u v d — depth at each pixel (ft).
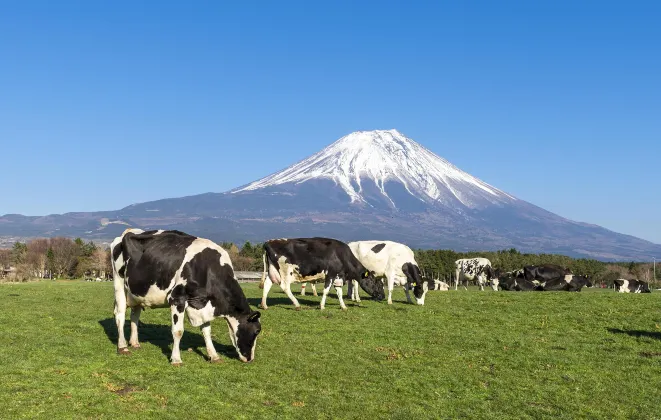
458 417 36.09
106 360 44.45
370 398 38.60
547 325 63.87
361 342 53.57
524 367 46.52
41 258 400.88
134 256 45.62
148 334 55.06
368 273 75.82
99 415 33.17
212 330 57.88
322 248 73.87
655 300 83.56
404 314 71.31
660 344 54.54
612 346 53.72
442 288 136.05
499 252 410.93
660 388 41.63
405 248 84.84
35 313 65.57
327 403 37.32
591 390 41.04
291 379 41.96
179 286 44.32
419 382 42.19
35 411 33.04
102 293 94.43
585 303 80.48
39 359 43.47
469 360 48.24
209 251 45.65
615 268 391.45
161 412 34.12
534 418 36.01
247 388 39.50
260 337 54.75
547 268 139.64
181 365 43.88
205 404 35.99
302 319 65.46
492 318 67.87
